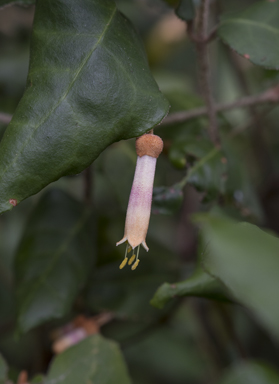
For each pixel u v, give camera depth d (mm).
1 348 428
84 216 331
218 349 407
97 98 247
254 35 281
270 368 285
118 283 339
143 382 429
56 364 289
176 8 277
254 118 374
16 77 382
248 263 206
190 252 410
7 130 245
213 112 314
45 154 244
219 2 385
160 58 474
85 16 252
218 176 312
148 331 342
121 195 323
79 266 322
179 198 300
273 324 200
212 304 367
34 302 313
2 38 409
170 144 333
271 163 449
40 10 254
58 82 247
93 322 331
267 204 422
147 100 250
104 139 248
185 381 431
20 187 244
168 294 270
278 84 328
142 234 250
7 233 474
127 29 258
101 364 289
